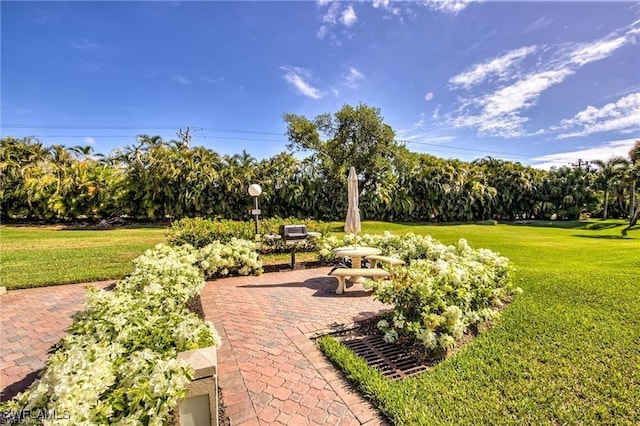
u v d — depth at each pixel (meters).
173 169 19.95
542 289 5.16
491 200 28.80
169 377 1.75
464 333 3.59
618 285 5.24
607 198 30.88
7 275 6.53
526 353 3.09
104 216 20.31
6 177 18.95
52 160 20.11
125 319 2.49
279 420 2.25
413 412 2.25
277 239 9.02
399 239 8.04
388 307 4.57
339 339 3.55
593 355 3.04
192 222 9.39
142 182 20.00
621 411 2.26
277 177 22.30
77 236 13.90
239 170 21.73
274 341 3.50
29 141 20.89
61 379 1.59
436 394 2.46
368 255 6.49
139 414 1.59
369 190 24.27
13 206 19.16
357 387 2.63
